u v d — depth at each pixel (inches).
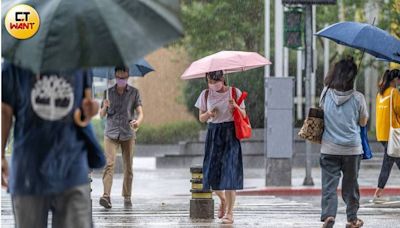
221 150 1064.2
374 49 965.2
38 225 557.9
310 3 1729.8
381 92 1393.9
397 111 1386.6
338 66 941.8
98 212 1248.2
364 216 1261.1
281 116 1798.7
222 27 2844.5
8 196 1508.4
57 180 539.2
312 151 2524.6
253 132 2623.0
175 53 3189.0
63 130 544.4
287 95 1800.0
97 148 565.0
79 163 547.5
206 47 2876.5
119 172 2273.6
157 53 3235.7
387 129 1391.5
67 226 549.0
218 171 1066.7
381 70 2667.3
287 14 1798.7
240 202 1434.5
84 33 512.4
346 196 974.4
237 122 1055.0
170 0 542.0
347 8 2600.9
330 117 941.2
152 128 3166.8
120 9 525.0
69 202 548.4
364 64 2664.9
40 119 544.1
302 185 1857.8
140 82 3233.3
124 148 1309.1
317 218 1188.5
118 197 1509.6
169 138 3134.8
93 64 508.4
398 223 1167.0
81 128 554.9
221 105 1057.5
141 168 2561.5
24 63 517.7
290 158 1808.6
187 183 2005.4
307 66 1793.8
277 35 1913.1
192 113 3078.2
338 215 1266.0
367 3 2546.8
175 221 1133.7
